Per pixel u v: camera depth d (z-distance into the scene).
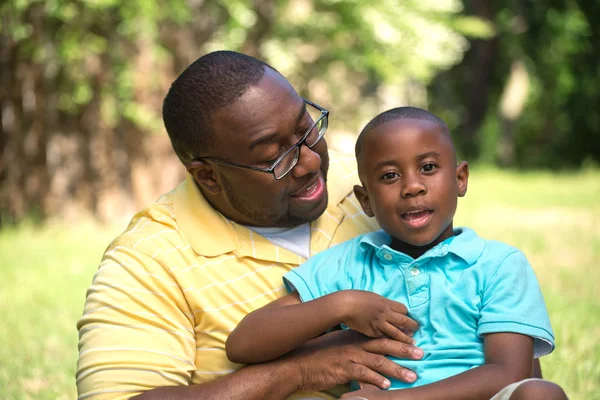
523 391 2.34
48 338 6.04
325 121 3.21
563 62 25.77
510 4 24.42
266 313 2.83
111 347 2.81
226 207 3.14
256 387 2.76
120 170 12.88
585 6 25.80
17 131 12.66
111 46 12.37
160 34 12.74
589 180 18.19
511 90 25.47
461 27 16.58
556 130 29.75
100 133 12.72
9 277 8.40
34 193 12.76
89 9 12.00
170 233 3.06
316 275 3.04
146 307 2.89
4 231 11.76
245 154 2.98
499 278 2.81
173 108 3.11
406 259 2.92
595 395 4.45
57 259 9.34
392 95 18.08
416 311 2.86
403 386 2.75
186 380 2.90
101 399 2.74
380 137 2.94
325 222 3.31
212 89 3.00
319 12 14.90
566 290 7.09
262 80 3.02
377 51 14.94
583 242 9.62
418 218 2.90
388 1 14.53
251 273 3.06
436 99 26.80
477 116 26.70
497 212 12.82
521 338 2.70
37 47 12.03
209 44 13.19
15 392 4.82
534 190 16.06
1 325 6.45
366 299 2.77
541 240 9.80
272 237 3.21
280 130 2.98
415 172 2.89
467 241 2.92
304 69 15.84
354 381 2.89
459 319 2.80
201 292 2.97
